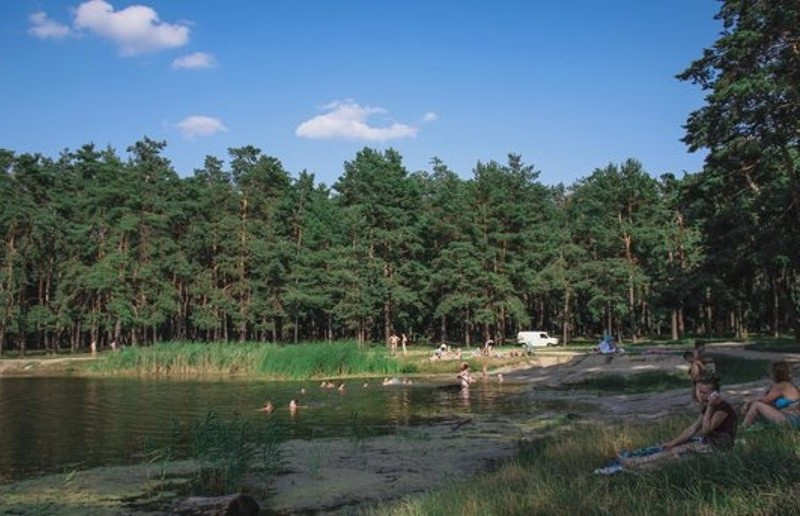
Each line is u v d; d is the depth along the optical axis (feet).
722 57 127.65
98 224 250.16
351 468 52.49
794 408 38.45
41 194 266.57
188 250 261.44
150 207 252.62
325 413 89.45
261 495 44.68
